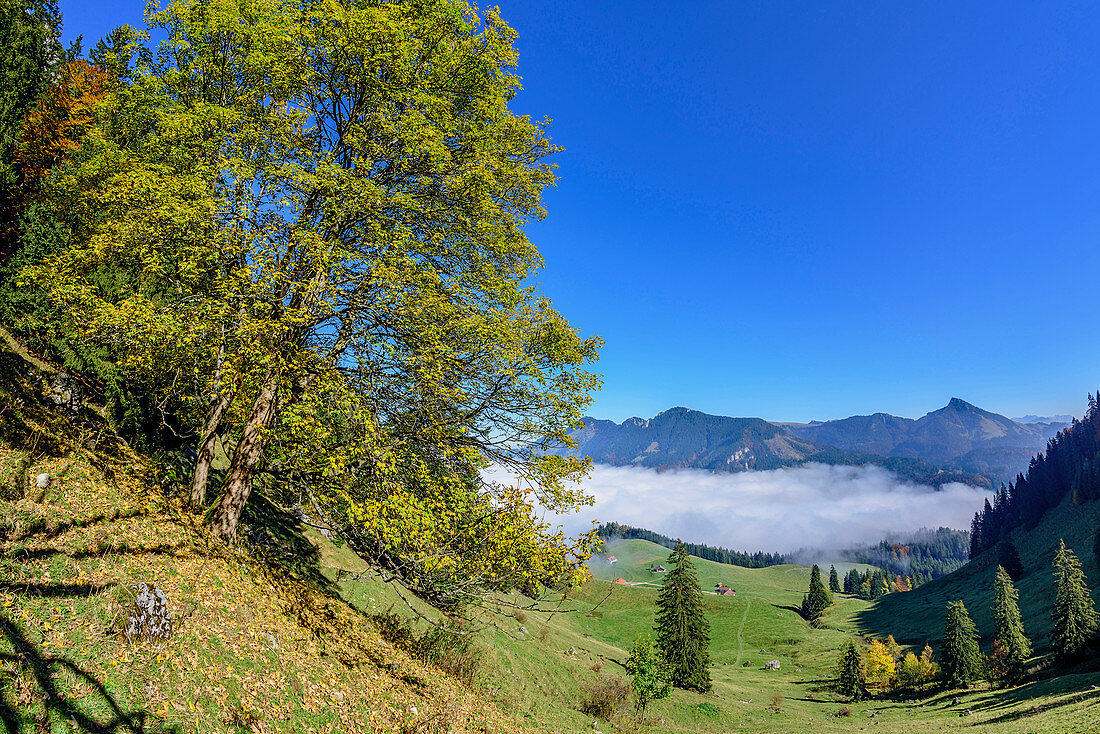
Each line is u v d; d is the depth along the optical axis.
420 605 21.78
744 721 50.75
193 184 10.00
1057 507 160.62
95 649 6.75
